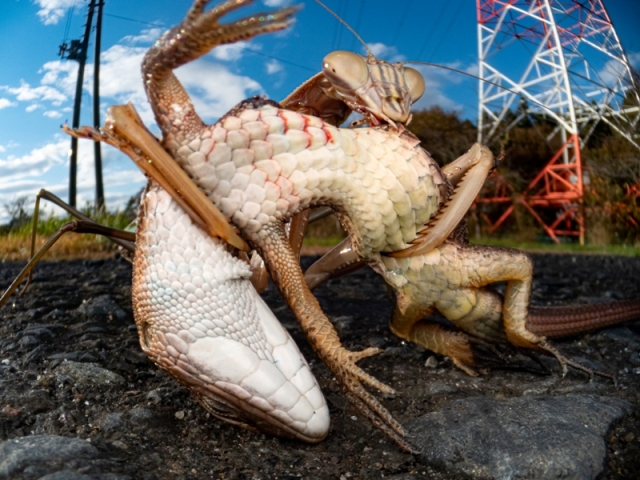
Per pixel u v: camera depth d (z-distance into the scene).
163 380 0.05
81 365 0.05
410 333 0.05
